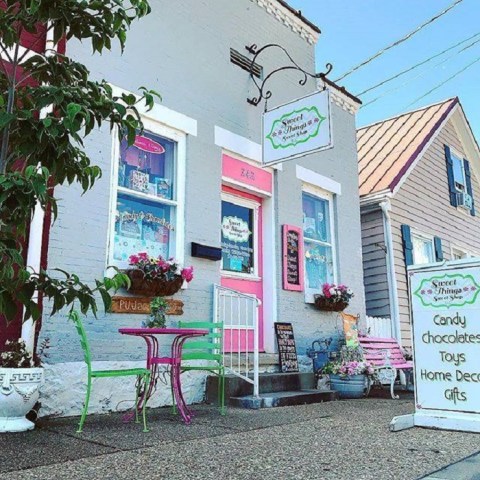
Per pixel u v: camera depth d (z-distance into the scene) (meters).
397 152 11.23
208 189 6.32
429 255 11.07
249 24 7.48
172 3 6.33
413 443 3.66
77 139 2.04
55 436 3.69
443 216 11.79
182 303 5.65
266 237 7.25
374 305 9.67
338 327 7.89
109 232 5.22
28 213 1.91
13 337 4.28
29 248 4.42
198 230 6.10
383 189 9.70
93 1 2.36
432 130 11.65
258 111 7.32
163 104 5.96
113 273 5.09
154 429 4.03
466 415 4.11
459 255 12.50
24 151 2.02
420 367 4.45
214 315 5.99
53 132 1.90
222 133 6.66
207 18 6.79
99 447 3.37
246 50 7.33
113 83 5.46
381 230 9.77
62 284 2.03
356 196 9.10
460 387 4.20
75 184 4.94
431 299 4.52
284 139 6.62
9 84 2.36
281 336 6.79
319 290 7.95
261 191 7.20
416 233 10.61
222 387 4.94
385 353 7.45
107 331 4.95
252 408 5.28
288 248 7.31
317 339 7.48
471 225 13.05
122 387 4.97
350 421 4.59
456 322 4.34
